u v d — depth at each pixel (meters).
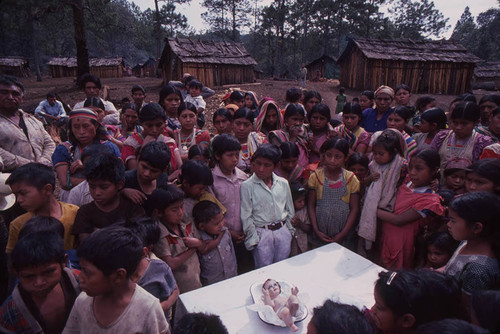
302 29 53.00
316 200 2.97
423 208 2.48
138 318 1.46
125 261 1.35
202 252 2.46
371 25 51.06
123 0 66.12
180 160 3.04
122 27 20.50
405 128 4.22
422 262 2.70
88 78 4.79
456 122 2.98
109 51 54.97
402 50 18.31
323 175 2.91
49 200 2.08
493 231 1.63
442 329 0.94
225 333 1.34
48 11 12.77
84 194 2.41
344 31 52.72
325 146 2.82
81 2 13.87
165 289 1.91
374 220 2.76
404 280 1.35
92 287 1.33
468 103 2.94
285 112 3.60
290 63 57.47
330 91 19.11
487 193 1.68
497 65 33.38
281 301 1.76
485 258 1.64
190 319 1.36
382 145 2.67
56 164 2.68
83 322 1.46
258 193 2.71
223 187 2.77
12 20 12.44
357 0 46.97
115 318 1.43
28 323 1.54
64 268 1.70
